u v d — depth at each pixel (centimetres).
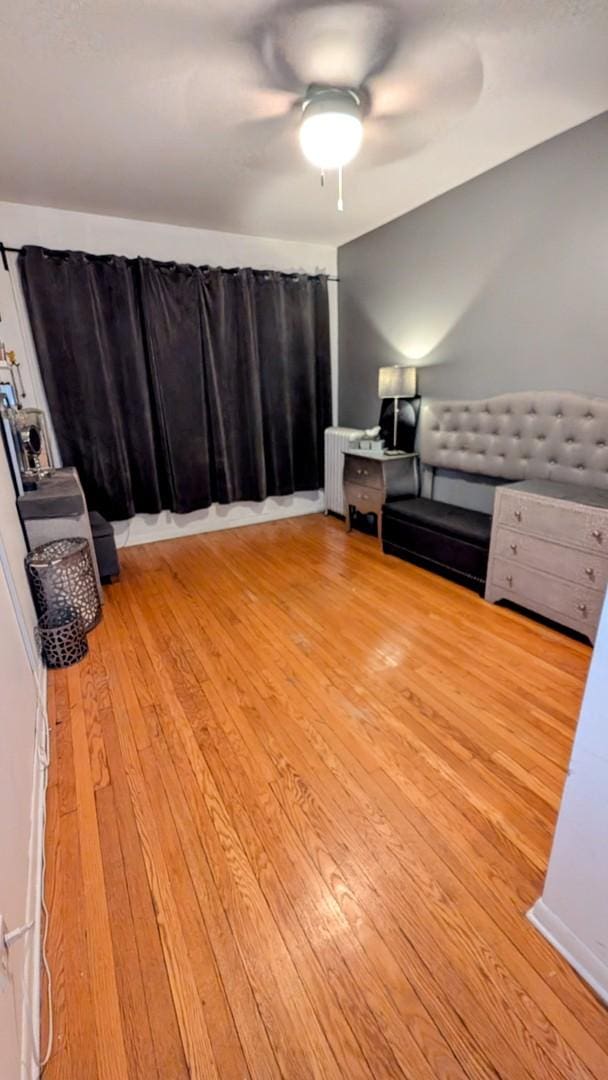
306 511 484
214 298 373
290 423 434
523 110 214
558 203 249
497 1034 97
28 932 109
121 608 287
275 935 116
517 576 259
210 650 241
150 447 372
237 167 257
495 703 196
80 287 324
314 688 209
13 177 266
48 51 164
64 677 221
